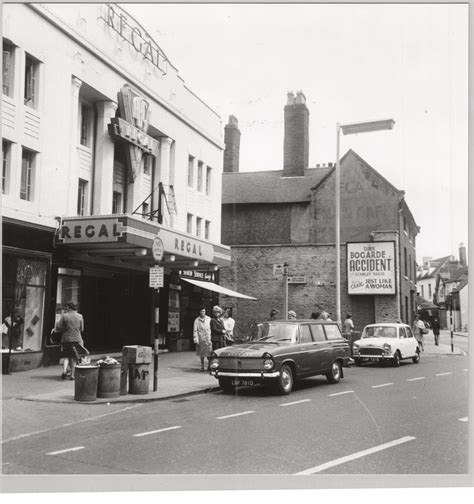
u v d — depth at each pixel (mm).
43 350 14453
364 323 27812
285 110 33688
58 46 15320
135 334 20750
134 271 20156
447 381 14281
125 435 7812
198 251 19641
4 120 13367
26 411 9328
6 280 13516
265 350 11812
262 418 9102
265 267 29078
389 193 30344
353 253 28094
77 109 16391
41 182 14656
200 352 15211
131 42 18875
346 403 10680
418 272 70375
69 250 15828
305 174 33219
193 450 7000
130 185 19562
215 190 26641
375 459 6621
